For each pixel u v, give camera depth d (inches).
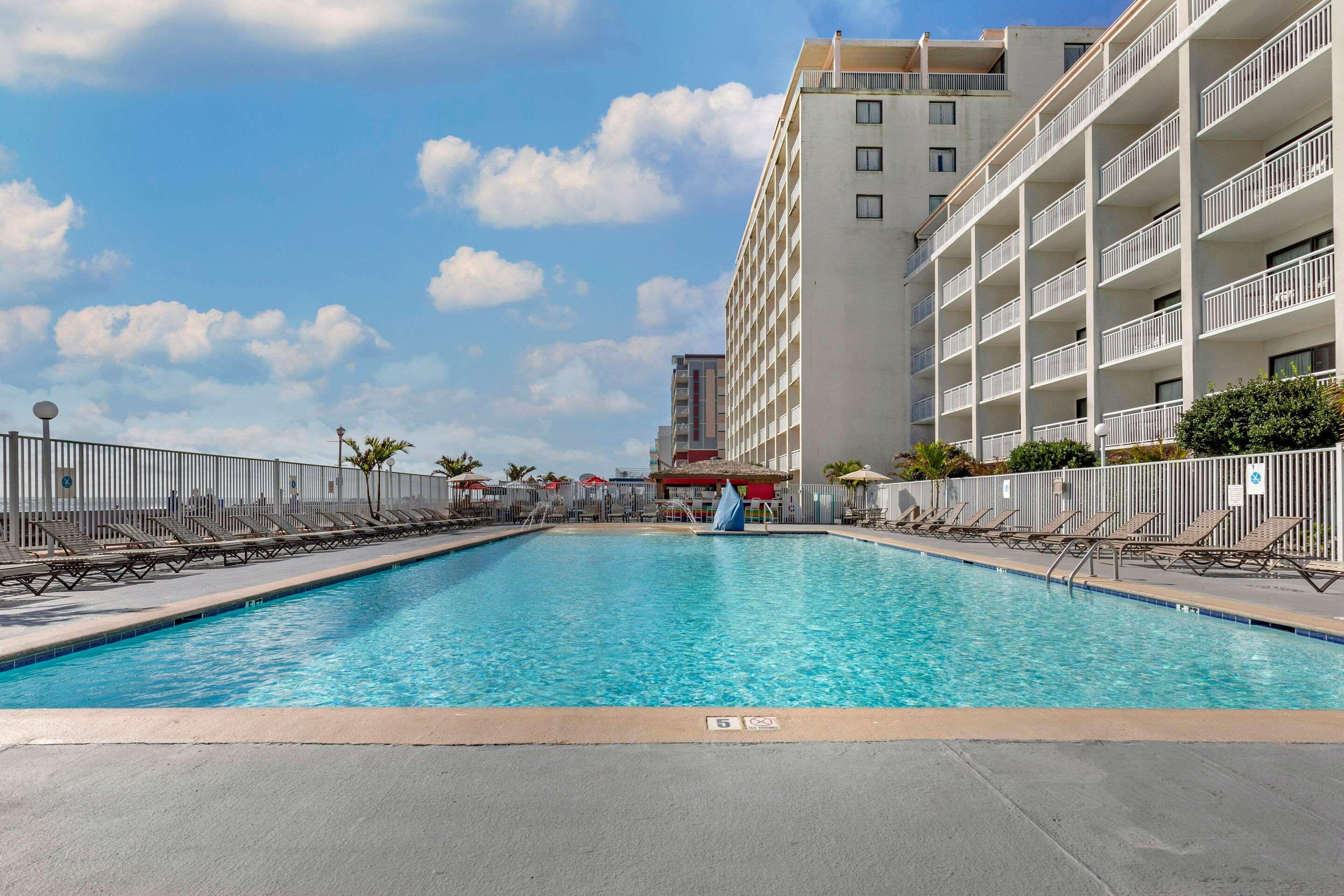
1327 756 125.2
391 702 202.7
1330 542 425.7
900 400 1414.9
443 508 1286.9
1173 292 813.9
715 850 92.7
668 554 693.3
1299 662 245.4
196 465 584.4
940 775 116.8
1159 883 84.4
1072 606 366.3
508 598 396.5
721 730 137.6
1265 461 468.8
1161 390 836.6
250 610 339.3
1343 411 463.2
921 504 1043.9
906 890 83.0
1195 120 688.4
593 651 269.9
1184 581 398.0
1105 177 852.6
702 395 4077.3
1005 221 1141.1
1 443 413.1
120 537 459.8
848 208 1438.2
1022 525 783.1
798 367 1512.1
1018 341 1120.2
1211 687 217.2
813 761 123.0
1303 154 625.3
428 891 82.9
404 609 359.6
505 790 111.0
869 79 1553.9
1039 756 125.3
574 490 1405.0
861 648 275.7
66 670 232.2
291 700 203.6
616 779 115.1
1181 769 119.6
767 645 281.1
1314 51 568.4
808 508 1294.3
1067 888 83.5
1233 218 636.7
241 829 98.1
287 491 733.9
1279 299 625.0
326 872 87.0
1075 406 1001.5
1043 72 1439.5
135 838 95.3
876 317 1425.9
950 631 306.7
